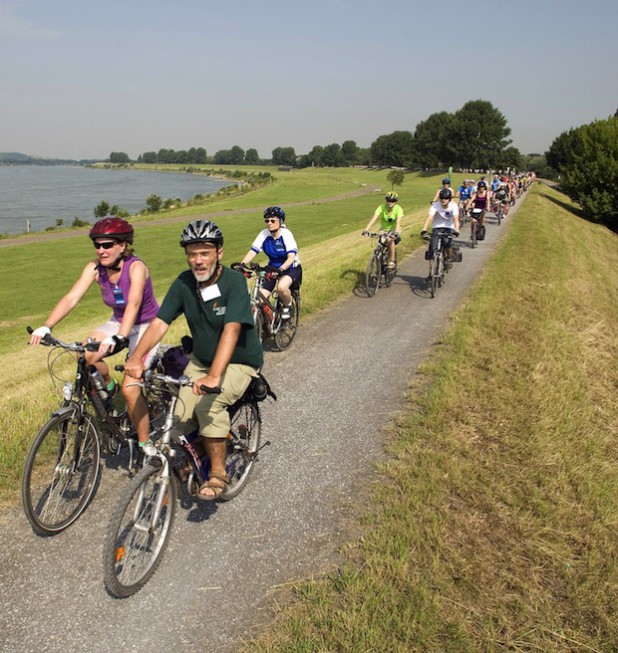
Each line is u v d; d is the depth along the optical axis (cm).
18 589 295
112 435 392
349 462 430
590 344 805
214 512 366
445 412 510
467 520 357
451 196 1038
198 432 336
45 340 324
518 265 1262
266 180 13962
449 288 1068
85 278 356
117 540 277
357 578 298
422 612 275
